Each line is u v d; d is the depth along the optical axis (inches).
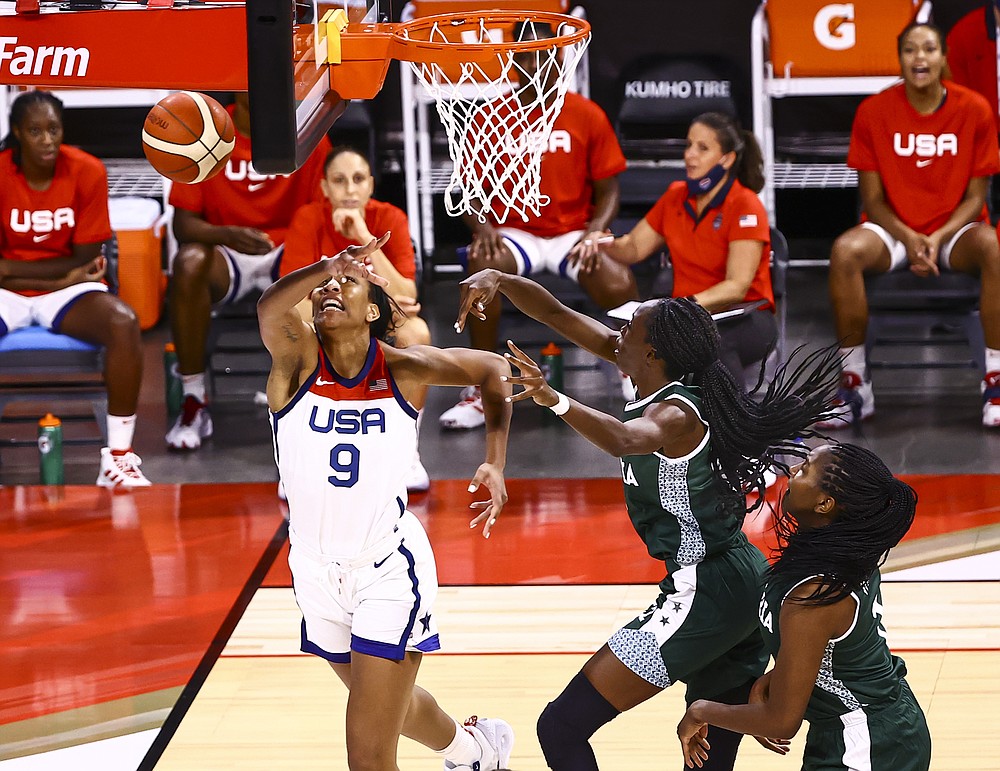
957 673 539.5
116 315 765.3
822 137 1147.3
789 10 1034.1
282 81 328.2
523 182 512.1
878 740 359.6
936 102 836.0
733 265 774.5
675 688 539.5
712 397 409.1
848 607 351.9
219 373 887.1
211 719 517.7
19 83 367.9
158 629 597.3
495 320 864.3
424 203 1112.2
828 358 434.9
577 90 1039.6
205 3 374.0
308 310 694.5
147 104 1067.3
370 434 395.2
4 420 810.8
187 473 798.5
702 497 410.3
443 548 679.7
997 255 819.4
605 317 850.8
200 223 828.0
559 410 369.1
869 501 355.3
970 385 925.2
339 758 487.5
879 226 843.4
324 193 740.7
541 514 724.0
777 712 355.3
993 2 987.9
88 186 784.9
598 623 595.5
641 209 1021.2
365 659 397.7
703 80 1024.2
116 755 490.0
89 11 365.1
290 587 640.4
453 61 447.8
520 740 495.5
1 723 514.9
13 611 615.5
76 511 738.8
